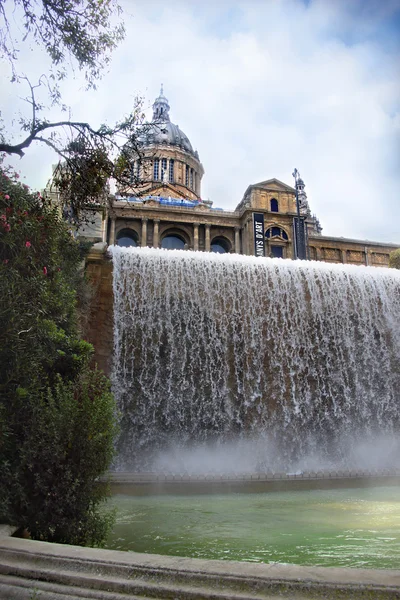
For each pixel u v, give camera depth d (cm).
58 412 631
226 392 1912
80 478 604
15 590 346
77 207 1071
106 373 1789
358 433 2014
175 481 1179
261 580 316
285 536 716
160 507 980
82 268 1812
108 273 1947
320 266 2270
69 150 1009
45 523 578
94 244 2009
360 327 2156
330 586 306
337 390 2041
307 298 2173
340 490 1248
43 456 595
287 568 337
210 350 1953
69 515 591
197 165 7075
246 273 2150
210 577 326
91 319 1836
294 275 2194
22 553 387
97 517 628
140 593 326
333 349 2103
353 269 2309
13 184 895
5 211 771
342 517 875
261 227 4969
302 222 5141
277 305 2120
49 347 918
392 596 296
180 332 1952
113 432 670
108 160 1029
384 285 2300
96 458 618
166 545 659
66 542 582
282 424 1912
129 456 1719
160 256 2072
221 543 671
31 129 943
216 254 2206
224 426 1869
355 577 317
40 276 779
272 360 1994
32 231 812
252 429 1880
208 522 824
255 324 2033
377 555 606
